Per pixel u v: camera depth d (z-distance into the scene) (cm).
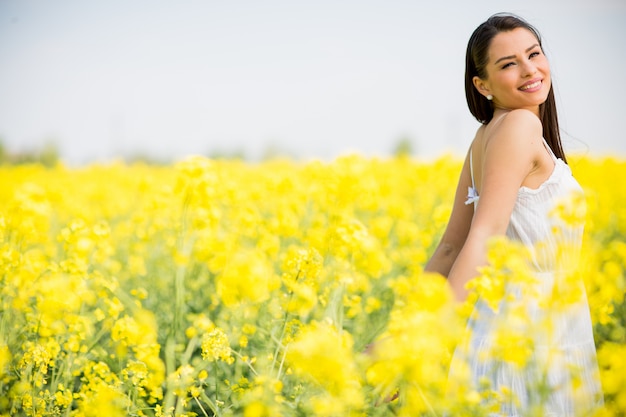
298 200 651
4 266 340
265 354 302
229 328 366
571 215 245
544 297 249
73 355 321
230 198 601
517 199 254
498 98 270
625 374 214
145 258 575
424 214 787
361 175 536
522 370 232
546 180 254
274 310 337
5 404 301
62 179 1197
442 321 204
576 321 256
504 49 263
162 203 582
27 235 396
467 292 241
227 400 288
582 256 284
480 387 247
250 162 1484
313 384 241
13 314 355
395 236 585
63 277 316
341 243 352
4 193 884
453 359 252
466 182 286
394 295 458
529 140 249
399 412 220
